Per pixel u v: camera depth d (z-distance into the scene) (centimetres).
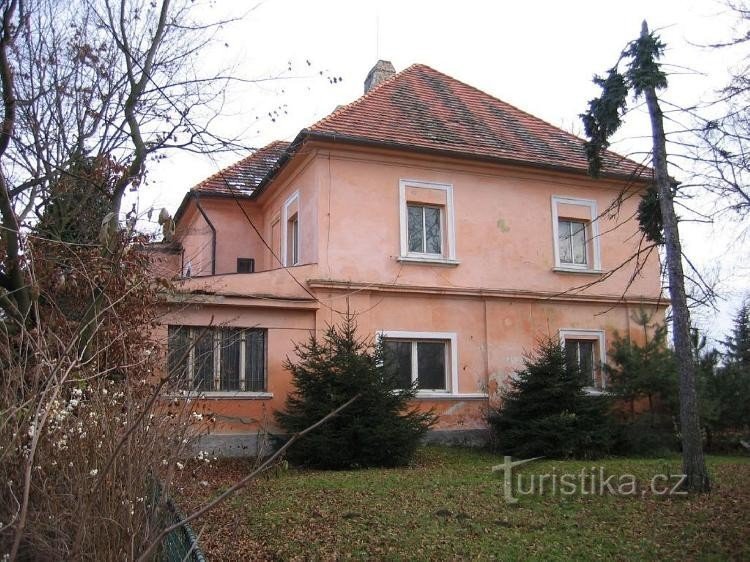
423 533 752
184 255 2062
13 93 958
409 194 1638
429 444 1552
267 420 1404
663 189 1073
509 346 1681
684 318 1045
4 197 845
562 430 1393
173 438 482
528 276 1728
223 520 793
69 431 427
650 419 1506
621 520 822
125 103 1116
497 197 1731
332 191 1562
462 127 1827
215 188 2027
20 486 406
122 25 1141
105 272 824
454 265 1645
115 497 396
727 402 1605
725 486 1036
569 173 1788
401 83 1989
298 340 1480
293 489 981
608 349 1709
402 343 1600
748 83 1226
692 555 689
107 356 584
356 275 1548
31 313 788
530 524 798
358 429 1209
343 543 714
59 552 383
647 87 1066
